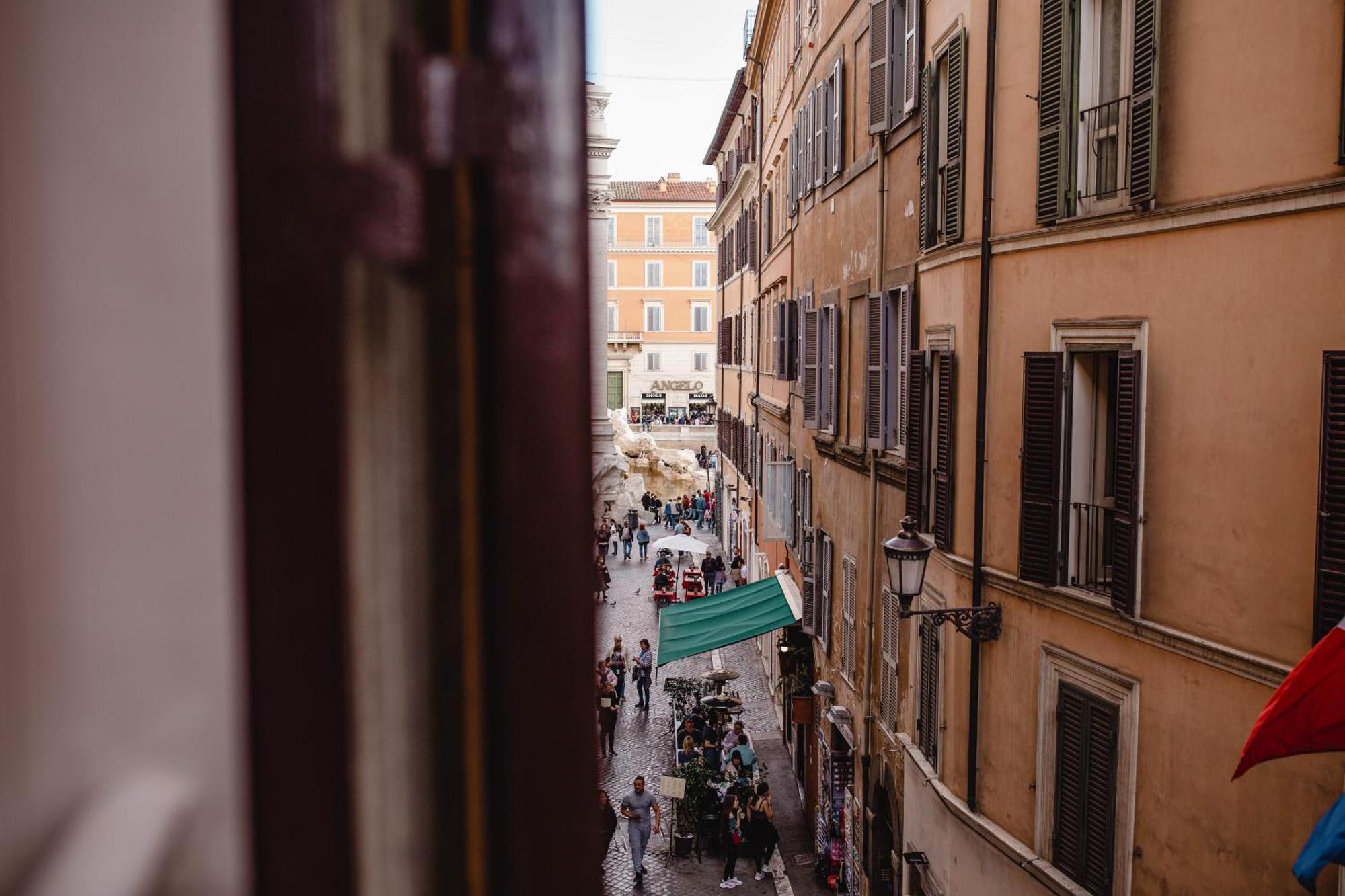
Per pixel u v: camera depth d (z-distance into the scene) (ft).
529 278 3.48
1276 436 25.14
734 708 75.56
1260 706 25.58
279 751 3.20
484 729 3.52
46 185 3.09
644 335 263.70
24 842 3.02
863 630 53.83
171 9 3.08
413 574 3.41
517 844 3.55
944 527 38.83
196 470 3.15
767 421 101.45
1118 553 29.84
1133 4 29.84
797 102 80.12
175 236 3.11
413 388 3.37
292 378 3.15
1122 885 29.99
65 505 3.12
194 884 3.14
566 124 3.53
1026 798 34.09
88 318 3.11
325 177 3.13
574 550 3.61
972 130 36.99
